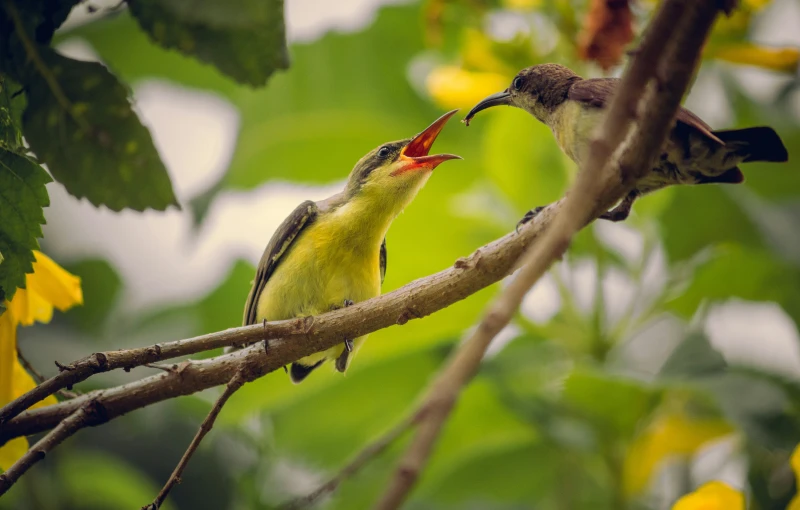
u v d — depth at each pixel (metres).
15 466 6.73
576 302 10.55
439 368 11.45
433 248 11.59
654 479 11.10
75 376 6.66
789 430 9.45
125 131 7.47
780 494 10.12
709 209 10.91
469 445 11.27
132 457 11.80
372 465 11.59
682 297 10.90
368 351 11.04
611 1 8.99
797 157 11.67
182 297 12.76
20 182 6.77
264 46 7.41
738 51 9.77
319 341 7.60
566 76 9.53
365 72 13.59
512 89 9.89
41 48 7.23
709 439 10.72
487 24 10.82
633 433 10.13
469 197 12.14
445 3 10.76
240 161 12.53
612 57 9.08
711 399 10.16
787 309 11.16
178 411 11.98
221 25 7.30
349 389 11.57
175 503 11.67
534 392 10.66
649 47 4.84
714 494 7.44
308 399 11.69
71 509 11.43
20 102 7.34
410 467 3.65
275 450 11.87
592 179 4.54
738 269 10.80
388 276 11.80
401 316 7.52
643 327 11.29
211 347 7.17
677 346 10.69
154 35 7.40
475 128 13.02
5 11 7.11
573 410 10.27
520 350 10.95
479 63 10.77
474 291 7.35
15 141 6.98
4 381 7.45
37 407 7.78
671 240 11.09
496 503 11.62
